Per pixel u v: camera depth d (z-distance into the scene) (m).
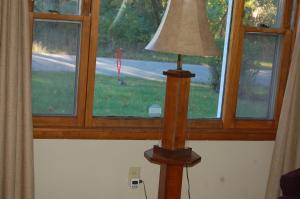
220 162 3.27
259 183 3.36
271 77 3.35
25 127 2.66
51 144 2.94
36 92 2.95
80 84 2.97
